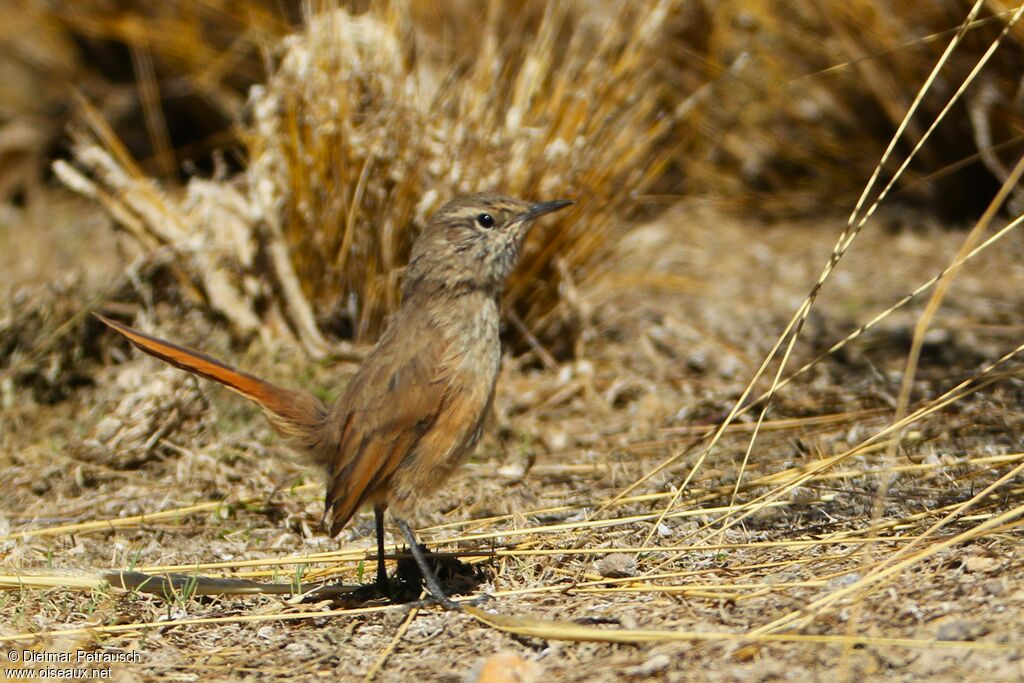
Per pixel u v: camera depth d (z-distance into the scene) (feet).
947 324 40.29
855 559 23.88
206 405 34.73
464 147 37.22
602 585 24.52
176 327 37.86
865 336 40.01
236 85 56.90
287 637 23.63
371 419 24.20
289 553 28.09
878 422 32.22
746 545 24.81
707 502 28.19
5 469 33.09
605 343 40.86
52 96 61.00
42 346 37.73
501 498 30.17
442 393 24.36
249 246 38.29
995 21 40.96
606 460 32.14
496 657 20.72
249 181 38.68
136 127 59.98
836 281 45.96
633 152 38.99
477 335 24.90
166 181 57.41
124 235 40.16
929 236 49.49
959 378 34.71
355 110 37.68
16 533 29.14
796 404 34.42
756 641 20.85
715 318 43.21
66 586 25.39
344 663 22.25
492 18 40.01
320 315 38.96
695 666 20.33
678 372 38.37
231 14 53.57
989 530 23.75
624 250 46.60
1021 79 42.60
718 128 51.83
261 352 37.65
